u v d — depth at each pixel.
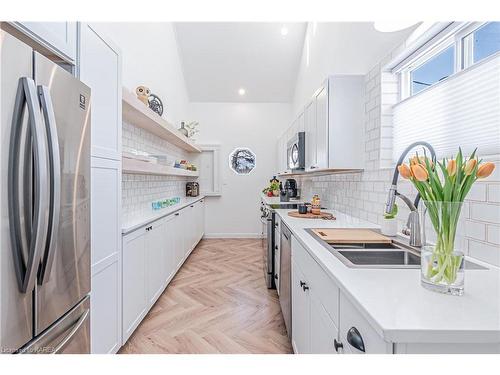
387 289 0.89
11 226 1.00
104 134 1.83
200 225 5.63
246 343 2.16
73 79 1.34
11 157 0.99
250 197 6.24
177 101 5.10
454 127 1.45
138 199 3.31
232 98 6.13
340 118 2.34
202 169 6.25
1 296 0.96
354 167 2.34
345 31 2.74
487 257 1.17
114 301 1.92
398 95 2.03
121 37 2.87
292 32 4.91
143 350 2.06
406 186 1.74
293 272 1.94
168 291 3.18
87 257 1.49
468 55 1.44
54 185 1.13
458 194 0.88
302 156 3.20
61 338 1.28
